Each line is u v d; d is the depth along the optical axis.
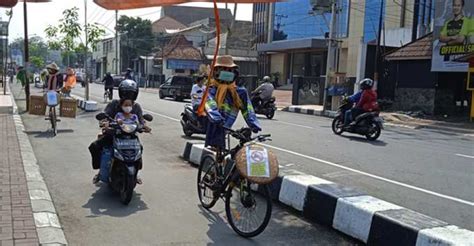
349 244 5.39
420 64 24.61
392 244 5.01
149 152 10.75
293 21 54.62
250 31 66.19
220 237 5.48
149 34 75.38
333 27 24.27
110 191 7.29
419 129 18.84
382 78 27.98
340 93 23.84
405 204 7.00
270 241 5.41
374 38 40.84
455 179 8.80
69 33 24.98
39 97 14.84
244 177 5.22
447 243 4.48
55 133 13.12
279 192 6.82
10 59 57.59
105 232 5.53
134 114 6.93
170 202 6.79
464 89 23.69
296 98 30.23
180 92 31.17
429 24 31.30
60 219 5.94
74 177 8.13
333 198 5.84
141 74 68.81
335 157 10.77
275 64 56.28
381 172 9.23
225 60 6.14
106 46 84.31
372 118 14.08
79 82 62.91
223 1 9.00
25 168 8.18
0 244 4.75
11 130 13.01
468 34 21.45
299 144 12.60
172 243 5.24
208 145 6.19
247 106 6.05
